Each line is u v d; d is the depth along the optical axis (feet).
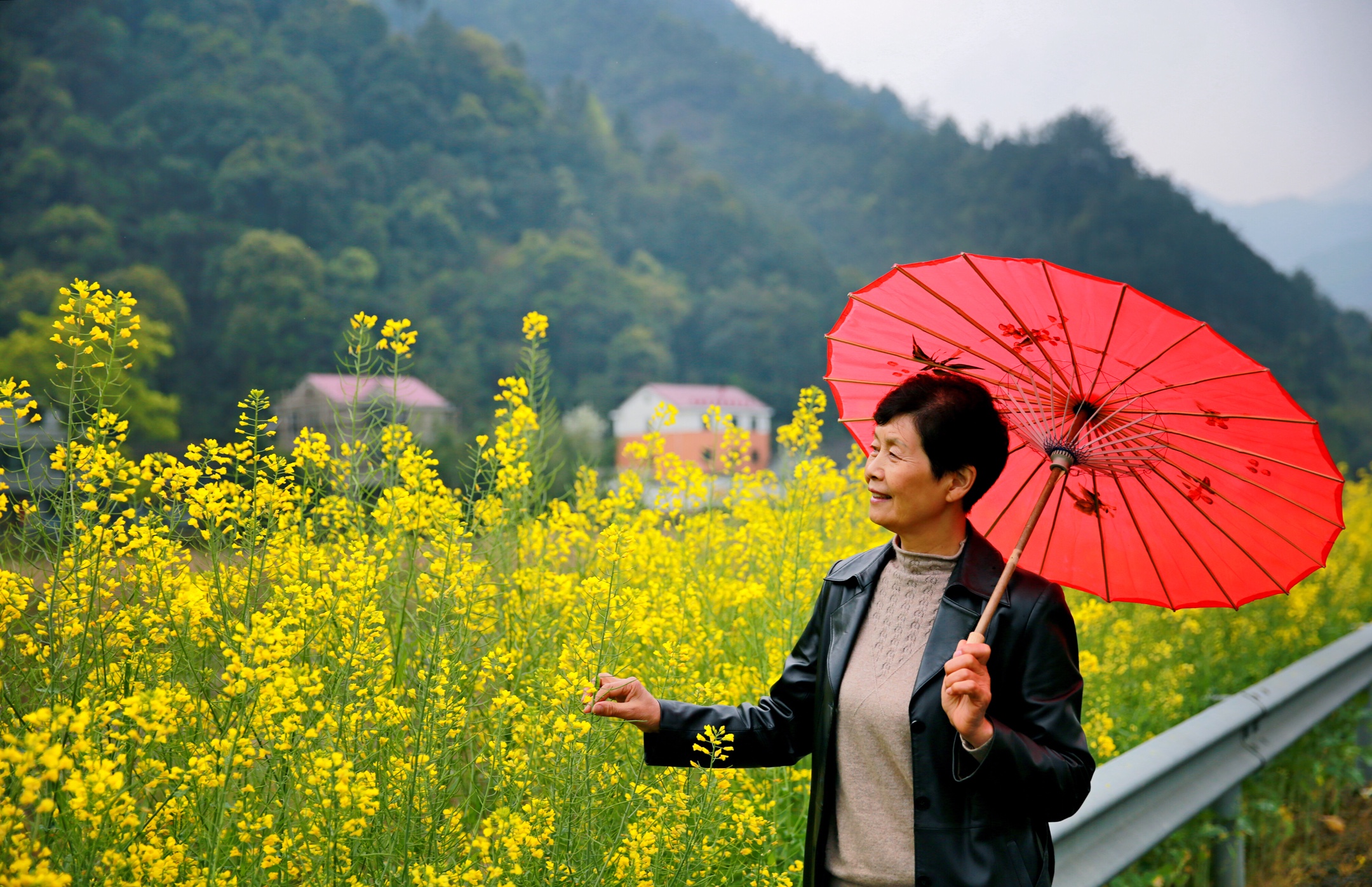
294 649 7.41
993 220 582.35
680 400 295.07
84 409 8.20
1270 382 6.67
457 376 307.58
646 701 7.61
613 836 8.51
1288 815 15.65
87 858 5.99
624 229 481.87
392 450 10.48
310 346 307.99
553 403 12.75
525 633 10.81
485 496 11.37
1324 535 7.30
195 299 329.72
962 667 6.18
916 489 6.93
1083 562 8.28
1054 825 9.66
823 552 14.42
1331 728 18.86
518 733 8.59
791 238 500.74
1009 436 8.00
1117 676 16.29
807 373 411.13
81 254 310.65
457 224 423.64
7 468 7.86
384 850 7.34
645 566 12.55
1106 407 7.53
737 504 15.21
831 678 7.20
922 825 6.53
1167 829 11.60
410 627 10.19
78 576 7.84
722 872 8.98
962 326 7.84
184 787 6.83
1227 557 7.78
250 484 9.34
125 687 7.73
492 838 7.41
